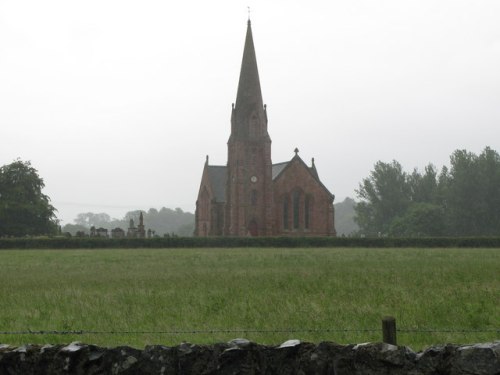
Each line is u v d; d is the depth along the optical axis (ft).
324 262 142.61
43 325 57.47
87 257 182.09
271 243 281.33
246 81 367.66
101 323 57.62
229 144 368.07
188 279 98.02
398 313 60.59
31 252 229.45
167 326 55.47
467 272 105.29
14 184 405.39
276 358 29.99
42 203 405.39
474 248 258.16
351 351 29.35
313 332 51.49
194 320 58.44
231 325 55.77
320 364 29.55
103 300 72.23
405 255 178.50
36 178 411.34
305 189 360.28
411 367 28.37
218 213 395.55
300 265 132.26
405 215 462.60
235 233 356.59
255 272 111.45
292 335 50.88
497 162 460.96
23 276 110.93
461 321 56.85
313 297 72.28
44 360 31.12
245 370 29.78
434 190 521.24
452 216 465.88
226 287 84.84
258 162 360.48
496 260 145.28
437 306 64.08
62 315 62.49
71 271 122.01
